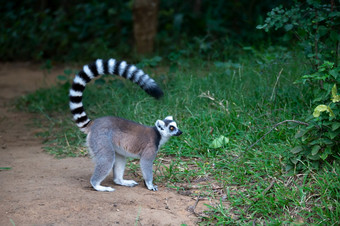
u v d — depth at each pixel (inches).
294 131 278.8
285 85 347.9
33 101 460.8
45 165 282.0
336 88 236.4
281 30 478.0
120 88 405.7
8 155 307.3
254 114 313.4
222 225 199.6
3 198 219.0
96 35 725.3
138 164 282.4
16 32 775.1
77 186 239.0
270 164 249.9
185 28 673.0
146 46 618.8
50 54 751.1
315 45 271.1
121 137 237.6
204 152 283.3
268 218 204.4
